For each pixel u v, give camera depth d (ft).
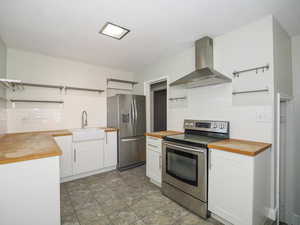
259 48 5.94
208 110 7.70
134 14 5.54
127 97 11.09
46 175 3.94
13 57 8.64
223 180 5.20
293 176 6.86
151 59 10.46
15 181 3.59
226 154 5.11
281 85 6.17
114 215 5.86
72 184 8.43
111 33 6.95
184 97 8.90
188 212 6.04
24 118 8.99
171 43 8.02
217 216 5.56
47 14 5.47
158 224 5.38
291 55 7.07
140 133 11.73
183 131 8.98
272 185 5.65
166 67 10.27
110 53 9.37
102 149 10.00
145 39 7.53
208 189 5.63
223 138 6.77
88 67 11.37
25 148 4.50
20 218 3.65
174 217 5.74
